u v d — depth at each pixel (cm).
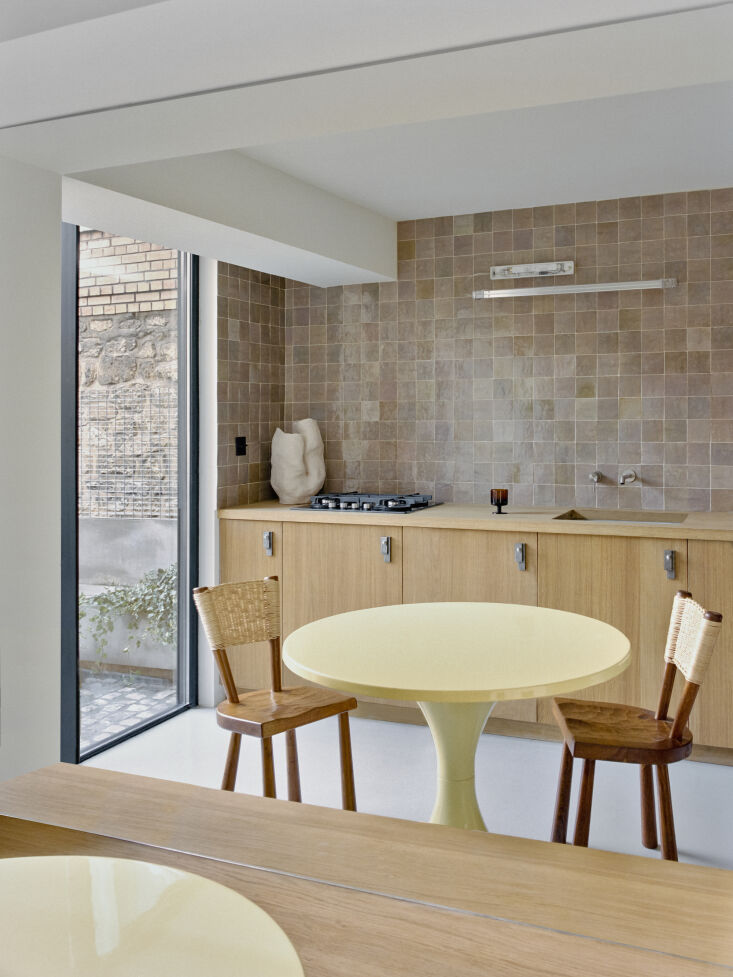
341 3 171
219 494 460
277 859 131
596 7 154
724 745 372
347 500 457
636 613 384
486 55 164
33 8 196
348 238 448
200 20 182
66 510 370
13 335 245
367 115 197
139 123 203
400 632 274
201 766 371
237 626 302
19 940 100
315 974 105
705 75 174
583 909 117
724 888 123
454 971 105
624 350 453
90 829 141
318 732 418
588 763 249
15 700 253
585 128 345
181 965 94
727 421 436
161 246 430
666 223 442
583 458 463
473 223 478
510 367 475
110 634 401
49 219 252
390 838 138
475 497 486
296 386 520
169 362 438
